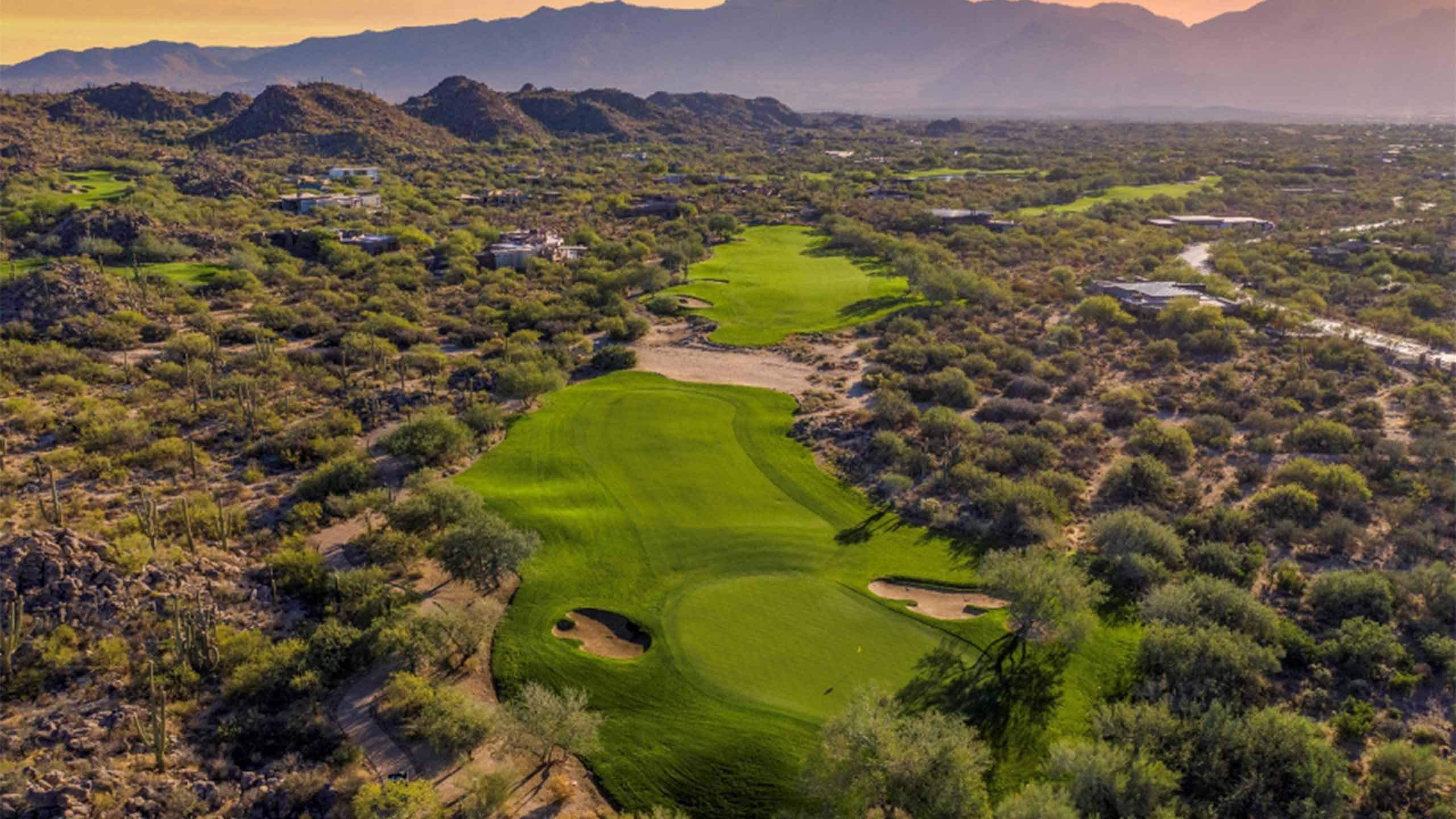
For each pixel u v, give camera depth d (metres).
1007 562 51.44
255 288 129.62
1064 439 82.56
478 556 54.47
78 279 111.50
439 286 141.00
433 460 75.44
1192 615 49.59
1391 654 47.91
